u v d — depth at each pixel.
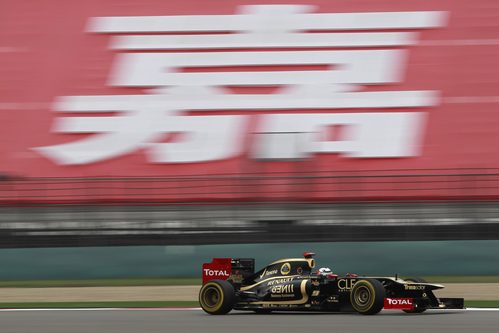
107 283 77.44
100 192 107.69
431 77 119.69
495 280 75.25
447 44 123.31
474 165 109.31
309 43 123.62
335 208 98.81
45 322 39.12
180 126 116.69
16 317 42.59
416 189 102.75
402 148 111.81
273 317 40.00
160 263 82.62
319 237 87.50
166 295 62.19
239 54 122.94
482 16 126.81
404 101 117.19
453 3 128.25
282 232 87.56
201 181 106.94
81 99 120.19
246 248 82.56
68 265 82.06
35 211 102.12
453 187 104.19
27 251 82.31
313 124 114.44
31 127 117.62
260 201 101.44
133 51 124.81
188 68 122.06
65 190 107.94
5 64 125.25
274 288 42.25
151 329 34.69
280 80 119.94
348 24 125.12
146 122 117.25
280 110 116.81
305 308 41.16
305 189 104.94
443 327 33.38
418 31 124.62
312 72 120.69
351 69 120.44
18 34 129.12
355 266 80.56
